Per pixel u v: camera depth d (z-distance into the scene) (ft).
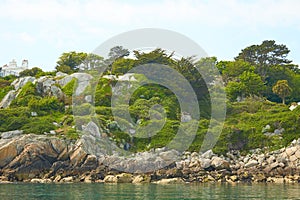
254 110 312.09
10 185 204.95
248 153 266.36
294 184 214.48
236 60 387.96
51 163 238.27
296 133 272.51
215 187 197.98
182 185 206.90
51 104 294.25
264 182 225.35
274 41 399.44
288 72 399.03
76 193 172.76
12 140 243.19
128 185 205.87
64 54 394.32
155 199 156.87
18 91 318.45
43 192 175.73
